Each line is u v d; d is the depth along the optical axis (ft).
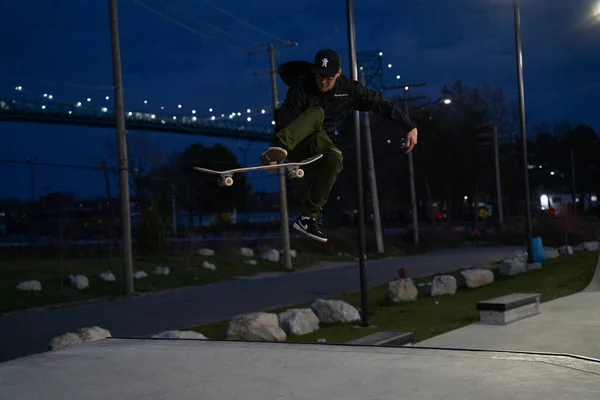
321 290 81.20
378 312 57.62
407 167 236.02
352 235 160.76
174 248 131.13
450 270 101.14
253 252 138.72
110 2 83.56
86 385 17.42
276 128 16.96
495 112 297.94
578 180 348.59
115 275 92.02
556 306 50.03
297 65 17.08
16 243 181.37
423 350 20.56
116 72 84.02
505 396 15.21
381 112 18.31
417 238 165.17
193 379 17.70
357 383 16.78
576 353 33.37
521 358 18.97
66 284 82.99
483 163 244.63
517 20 86.38
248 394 16.05
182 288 89.35
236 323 43.70
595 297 53.72
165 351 21.95
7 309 68.59
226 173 15.23
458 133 250.16
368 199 233.76
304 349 21.39
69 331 55.67
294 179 17.28
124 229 82.64
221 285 91.40
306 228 18.01
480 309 44.11
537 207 273.13
